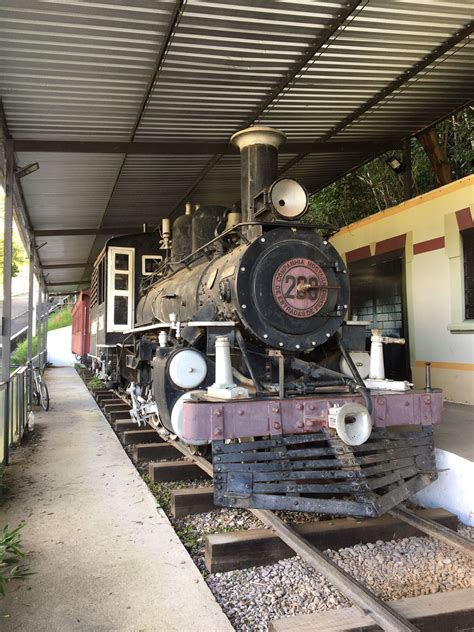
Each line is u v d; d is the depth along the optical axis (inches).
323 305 179.9
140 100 244.4
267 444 143.5
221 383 155.9
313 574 129.4
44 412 384.5
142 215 437.1
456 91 260.5
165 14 183.9
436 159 319.3
